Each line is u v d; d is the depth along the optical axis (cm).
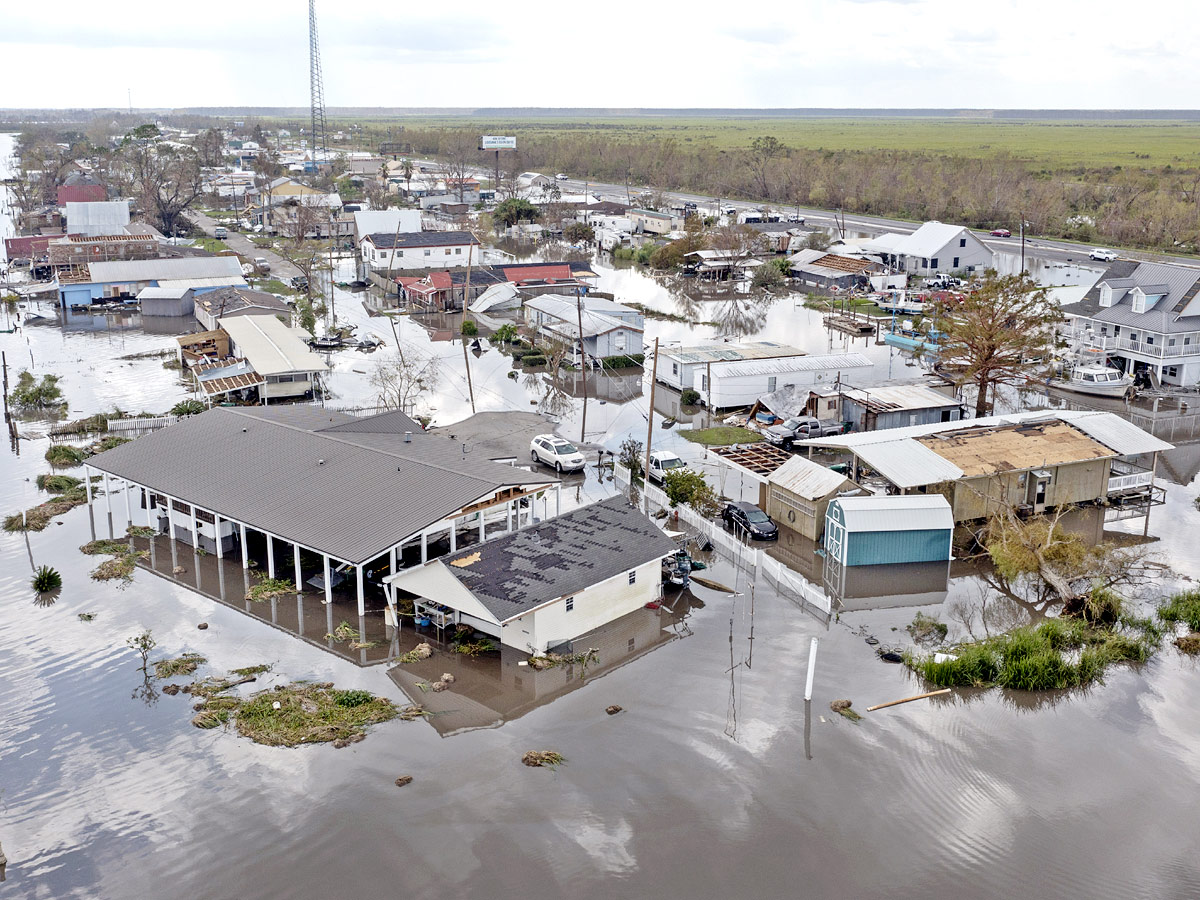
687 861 2755
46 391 7162
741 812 2948
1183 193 16800
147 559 4678
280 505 4459
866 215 18100
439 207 18588
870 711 3466
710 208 18188
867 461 5019
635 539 4303
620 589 4128
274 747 3247
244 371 7306
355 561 3947
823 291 11794
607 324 8575
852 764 3170
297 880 2680
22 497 5447
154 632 3988
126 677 3666
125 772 3128
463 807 2961
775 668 3744
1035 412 6319
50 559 4678
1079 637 3934
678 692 3572
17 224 16350
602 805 2973
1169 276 7775
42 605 4212
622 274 13162
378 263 12225
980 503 5059
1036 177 19825
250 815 2934
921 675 3694
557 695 3556
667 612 4225
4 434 6512
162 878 2691
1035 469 5112
